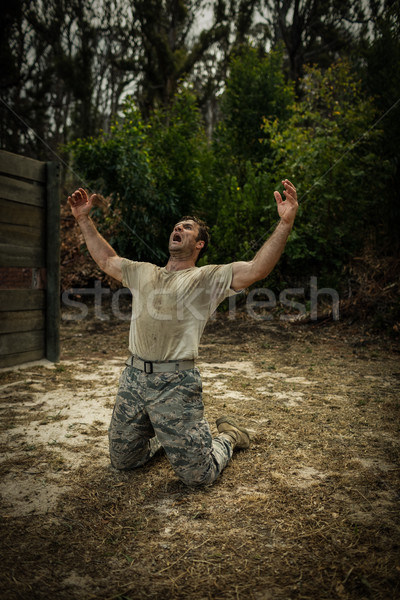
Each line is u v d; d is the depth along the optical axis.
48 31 18.39
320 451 2.96
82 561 1.86
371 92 8.47
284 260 8.69
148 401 2.36
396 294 7.36
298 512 2.22
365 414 3.71
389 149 7.92
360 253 8.35
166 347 2.34
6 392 4.34
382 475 2.62
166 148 9.17
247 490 2.45
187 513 2.22
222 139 10.42
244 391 4.39
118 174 8.48
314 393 4.33
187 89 9.98
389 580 1.72
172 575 1.78
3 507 2.27
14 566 1.82
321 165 8.24
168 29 18.00
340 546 1.94
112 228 9.08
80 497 2.37
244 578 1.75
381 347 6.49
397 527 2.09
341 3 16.64
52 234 5.64
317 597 1.64
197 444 2.35
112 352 6.49
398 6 8.33
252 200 8.52
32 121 17.91
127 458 2.57
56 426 3.41
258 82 10.09
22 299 5.39
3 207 5.06
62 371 5.24
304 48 18.09
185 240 2.45
